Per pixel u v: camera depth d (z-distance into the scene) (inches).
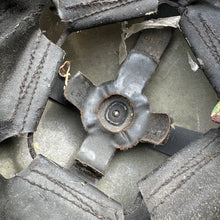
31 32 46.7
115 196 56.2
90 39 60.5
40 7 46.5
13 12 46.1
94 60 60.3
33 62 46.8
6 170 55.9
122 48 59.6
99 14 47.1
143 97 54.2
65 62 55.0
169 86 59.1
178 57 59.5
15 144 57.1
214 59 46.8
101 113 55.8
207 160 44.9
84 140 53.7
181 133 54.8
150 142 52.5
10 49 45.4
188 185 43.9
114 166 57.6
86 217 43.7
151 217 43.5
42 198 43.4
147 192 45.3
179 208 43.0
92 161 52.7
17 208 43.0
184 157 46.3
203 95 58.4
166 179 45.3
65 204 43.7
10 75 45.9
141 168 57.2
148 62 54.3
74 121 58.4
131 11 47.1
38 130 58.2
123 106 56.1
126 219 47.4
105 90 54.7
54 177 45.0
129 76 54.5
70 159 57.3
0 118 45.5
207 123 57.6
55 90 54.9
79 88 53.2
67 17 46.9
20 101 46.2
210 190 42.9
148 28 56.7
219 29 46.7
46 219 42.8
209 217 42.0
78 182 46.3
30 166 45.2
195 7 48.5
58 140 58.0
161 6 54.4
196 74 59.0
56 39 58.3
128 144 53.4
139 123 53.6
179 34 59.7
